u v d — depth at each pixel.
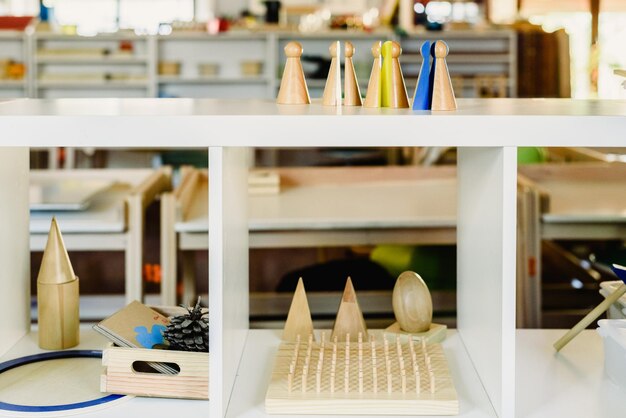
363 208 2.65
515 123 1.04
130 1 7.20
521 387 1.24
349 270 2.66
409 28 6.76
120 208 2.67
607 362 1.28
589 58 6.41
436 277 2.70
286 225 2.45
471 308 1.33
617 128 1.04
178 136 1.05
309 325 1.41
